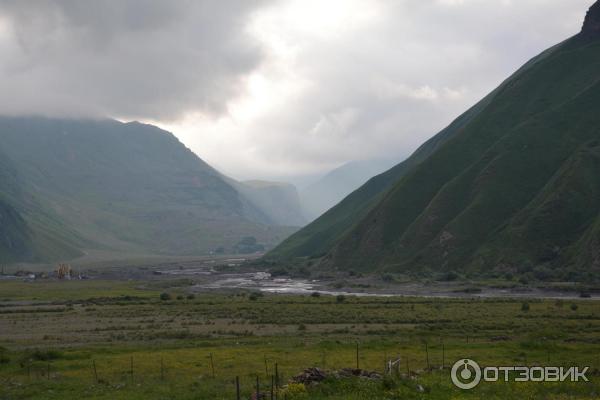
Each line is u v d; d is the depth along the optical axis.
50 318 103.00
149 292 158.75
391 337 72.81
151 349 64.25
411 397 35.53
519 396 36.59
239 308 109.31
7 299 142.62
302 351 59.78
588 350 58.28
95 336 80.38
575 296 128.25
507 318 89.06
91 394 40.50
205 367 51.62
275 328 84.81
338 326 85.69
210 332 81.31
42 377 48.75
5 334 84.94
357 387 37.38
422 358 54.31
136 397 38.62
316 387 37.75
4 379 48.22
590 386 39.94
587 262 156.50
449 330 79.06
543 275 154.62
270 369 49.69
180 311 108.19
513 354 56.16
